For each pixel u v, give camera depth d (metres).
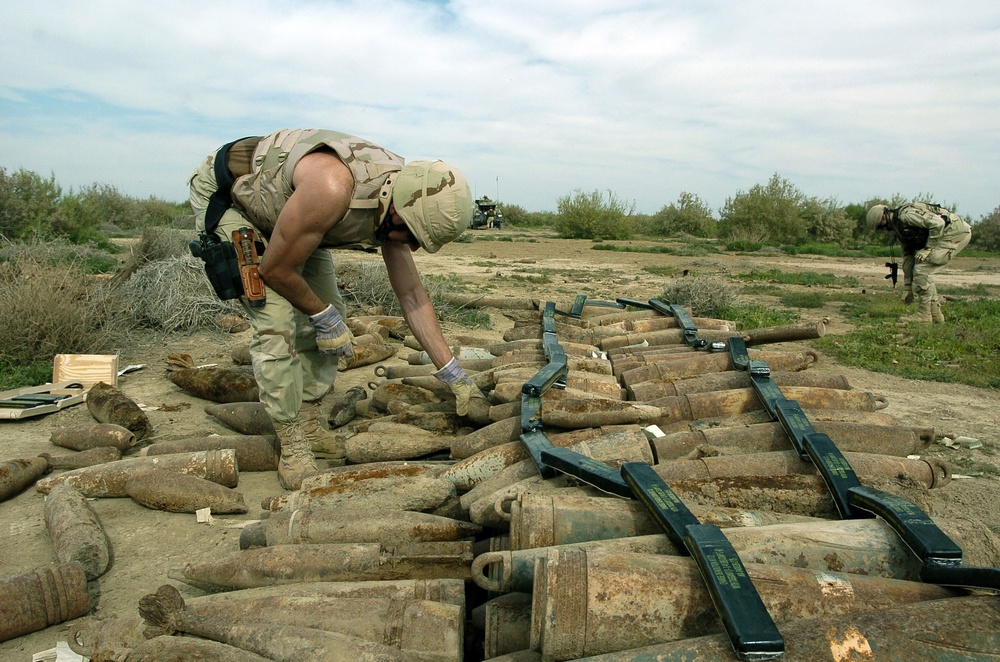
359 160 3.39
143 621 2.36
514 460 3.32
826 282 16.02
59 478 3.70
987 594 1.99
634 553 2.08
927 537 2.13
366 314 8.68
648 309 6.86
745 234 36.12
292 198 3.29
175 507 3.56
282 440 3.86
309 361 4.08
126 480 3.67
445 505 3.17
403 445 3.83
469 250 23.33
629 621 1.96
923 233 10.28
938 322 10.28
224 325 7.89
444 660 2.17
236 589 2.65
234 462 3.77
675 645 1.83
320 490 3.18
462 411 3.96
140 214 27.38
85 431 4.29
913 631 1.79
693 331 5.31
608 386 4.23
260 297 3.54
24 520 3.51
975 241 34.47
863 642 1.77
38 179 17.30
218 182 3.59
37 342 6.54
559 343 5.14
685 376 4.48
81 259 9.99
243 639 2.16
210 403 5.40
